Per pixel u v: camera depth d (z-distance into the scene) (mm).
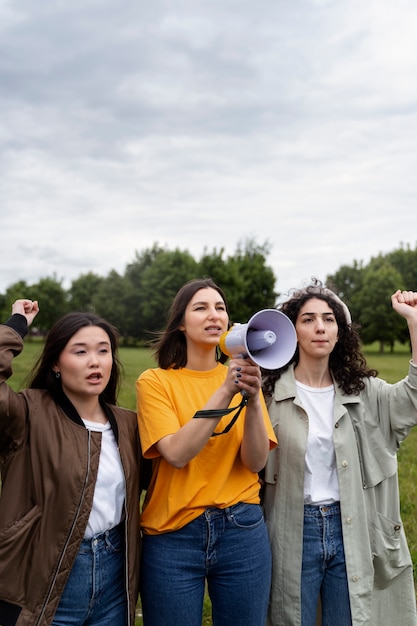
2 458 2641
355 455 3148
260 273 52406
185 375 2975
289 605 3002
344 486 3078
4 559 2461
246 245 55125
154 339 3268
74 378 2688
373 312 47906
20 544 2480
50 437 2602
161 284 60312
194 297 2949
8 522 2516
